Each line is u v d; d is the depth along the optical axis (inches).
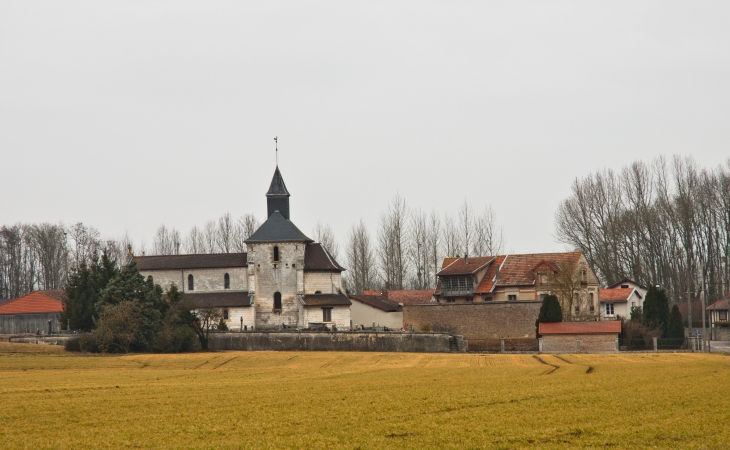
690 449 1491.1
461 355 4045.3
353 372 3132.4
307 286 5221.5
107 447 1563.7
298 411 1955.0
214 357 3961.6
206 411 1966.0
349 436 1640.0
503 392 2260.1
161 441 1609.3
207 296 5251.0
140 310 4252.0
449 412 1919.3
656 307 4473.4
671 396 2107.5
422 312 4813.0
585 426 1708.9
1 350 4028.1
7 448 1553.9
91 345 4188.0
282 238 5216.5
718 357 3612.2
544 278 5007.4
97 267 4977.9
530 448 1519.4
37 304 5310.0
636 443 1546.5
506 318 4650.6
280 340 4554.6
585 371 2960.1
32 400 2174.0
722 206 5452.8
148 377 2950.3
